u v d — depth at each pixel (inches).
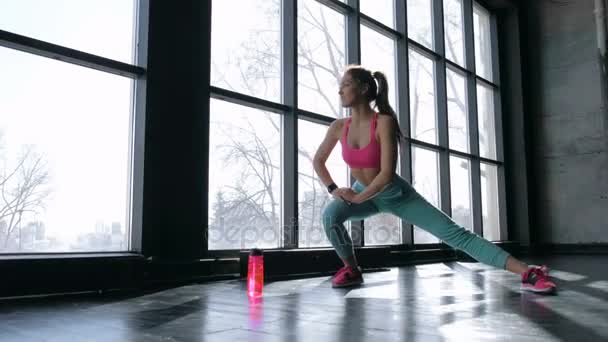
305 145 191.0
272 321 67.1
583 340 54.1
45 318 70.7
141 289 114.0
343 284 115.7
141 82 132.3
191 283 129.7
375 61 233.9
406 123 238.8
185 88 141.3
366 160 105.0
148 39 132.6
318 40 203.8
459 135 298.8
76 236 116.3
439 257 246.4
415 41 255.9
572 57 343.0
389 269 183.8
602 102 330.3
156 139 132.1
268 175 172.6
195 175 141.6
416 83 260.1
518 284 120.6
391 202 107.1
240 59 167.2
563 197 339.0
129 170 129.9
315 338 54.9
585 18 340.2
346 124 109.0
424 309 77.9
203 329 60.8
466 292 103.2
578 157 336.2
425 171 258.7
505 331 59.2
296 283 129.6
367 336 56.3
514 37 349.4
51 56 114.3
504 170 338.6
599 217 326.0
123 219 127.3
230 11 165.2
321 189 195.3
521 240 336.2
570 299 89.8
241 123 164.4
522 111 343.3
